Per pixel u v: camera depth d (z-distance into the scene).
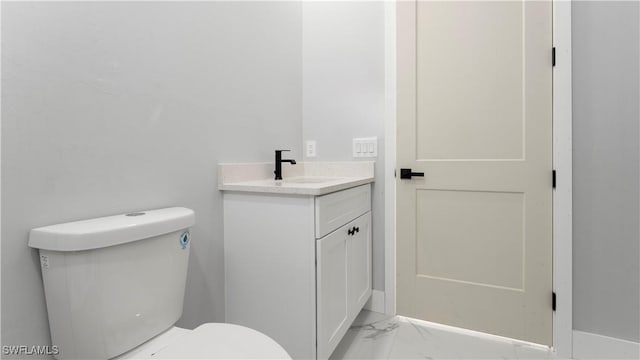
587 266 1.44
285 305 1.26
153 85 1.10
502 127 1.58
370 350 1.52
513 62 1.55
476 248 1.66
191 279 1.24
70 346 0.78
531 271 1.55
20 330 0.78
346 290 1.48
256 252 1.32
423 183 1.75
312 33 2.04
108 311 0.79
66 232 0.75
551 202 1.50
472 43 1.63
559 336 1.49
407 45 1.77
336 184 1.35
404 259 1.81
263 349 0.78
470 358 1.46
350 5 1.93
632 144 1.35
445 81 1.69
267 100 1.71
